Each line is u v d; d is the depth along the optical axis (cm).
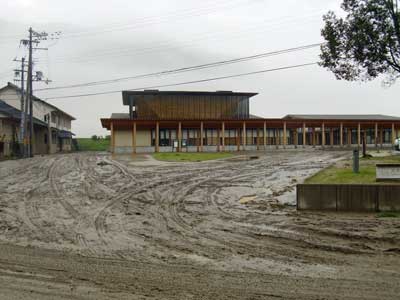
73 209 1471
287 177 2192
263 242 988
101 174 2550
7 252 897
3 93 6122
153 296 620
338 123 5134
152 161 3384
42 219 1294
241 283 683
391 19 1764
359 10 1797
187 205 1548
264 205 1498
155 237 1052
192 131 5188
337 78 1930
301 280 699
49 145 6144
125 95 5509
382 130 5712
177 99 5462
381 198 1322
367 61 1831
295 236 1037
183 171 2672
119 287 662
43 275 727
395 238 986
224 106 5572
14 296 621
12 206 1531
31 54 4356
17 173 2634
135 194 1814
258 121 4947
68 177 2420
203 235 1070
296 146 4997
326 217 1256
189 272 748
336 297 616
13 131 4809
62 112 7281
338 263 804
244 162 3197
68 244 979
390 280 695
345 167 2183
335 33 1856
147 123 4794
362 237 1004
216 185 2045
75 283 682
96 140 10031
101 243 990
